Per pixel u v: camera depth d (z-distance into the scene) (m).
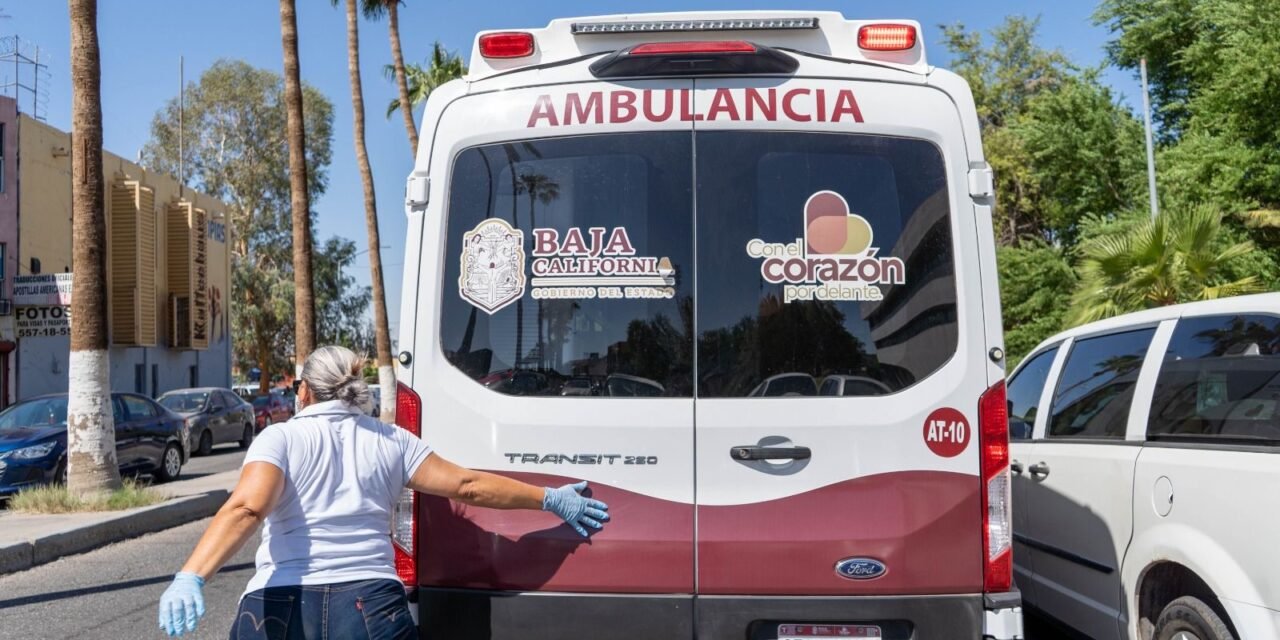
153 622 7.32
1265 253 22.20
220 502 13.69
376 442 3.80
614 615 3.92
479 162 4.17
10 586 8.65
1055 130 29.94
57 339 30.69
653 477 3.95
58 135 31.28
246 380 65.69
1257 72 22.12
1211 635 4.10
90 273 12.54
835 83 4.11
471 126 4.18
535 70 4.20
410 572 4.05
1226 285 15.10
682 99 4.12
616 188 4.10
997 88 40.66
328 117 57.91
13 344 28.41
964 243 4.02
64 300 27.48
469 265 4.12
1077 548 5.36
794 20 4.22
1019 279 30.73
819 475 3.91
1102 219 26.09
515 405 4.02
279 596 3.57
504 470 4.01
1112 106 29.81
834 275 4.02
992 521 3.91
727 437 3.94
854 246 4.03
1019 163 37.31
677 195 4.08
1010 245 38.34
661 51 4.12
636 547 3.93
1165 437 4.71
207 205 42.03
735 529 3.91
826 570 3.88
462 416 4.04
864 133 4.08
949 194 4.04
